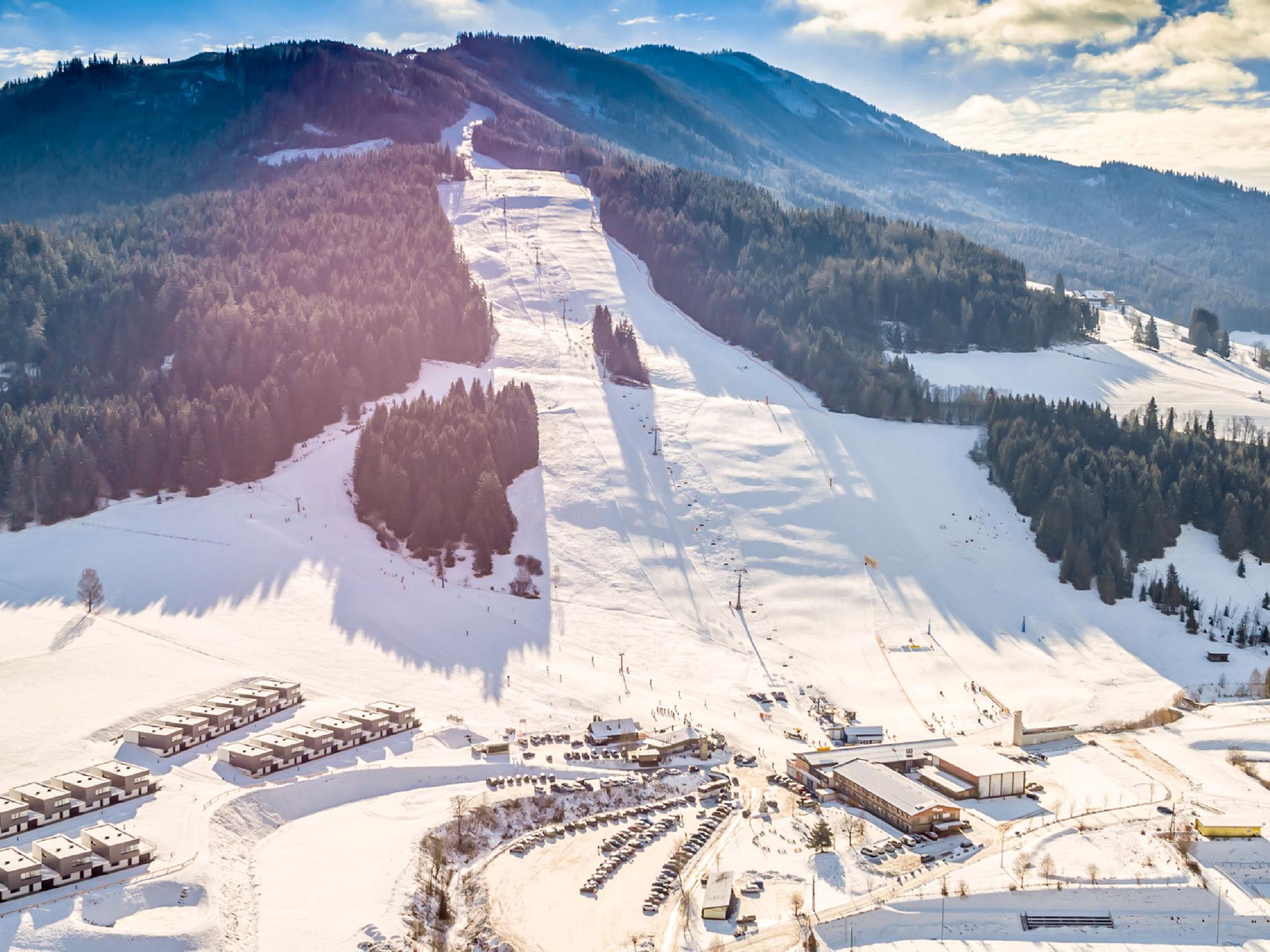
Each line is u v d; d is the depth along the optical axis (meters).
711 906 122.44
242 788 139.88
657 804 150.38
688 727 168.50
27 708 154.88
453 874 131.50
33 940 107.94
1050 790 154.50
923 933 120.88
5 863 115.00
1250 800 149.88
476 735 163.62
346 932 116.44
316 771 147.50
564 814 146.38
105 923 112.44
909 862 134.25
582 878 131.25
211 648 178.88
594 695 180.50
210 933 112.44
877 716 182.50
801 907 124.38
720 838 141.12
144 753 147.50
